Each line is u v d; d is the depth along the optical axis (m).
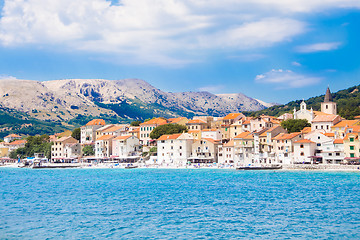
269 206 97.19
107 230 76.00
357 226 76.62
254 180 151.38
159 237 71.12
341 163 184.12
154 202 105.12
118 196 117.00
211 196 113.75
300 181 143.88
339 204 97.88
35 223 82.00
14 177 195.88
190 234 72.75
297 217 84.69
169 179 164.25
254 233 72.94
